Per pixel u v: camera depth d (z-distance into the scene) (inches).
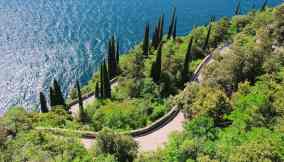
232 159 941.8
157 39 2984.7
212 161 946.1
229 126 1298.0
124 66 2787.9
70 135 1562.5
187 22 5014.8
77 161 1135.0
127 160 1238.3
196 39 2871.6
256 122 1222.3
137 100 2066.9
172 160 1077.8
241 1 5954.7
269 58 1808.6
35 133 1314.0
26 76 3619.6
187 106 1630.2
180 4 5728.3
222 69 1792.6
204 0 5979.3
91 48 4207.7
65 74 3683.6
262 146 947.3
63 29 4655.5
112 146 1253.1
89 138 1643.7
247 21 3171.8
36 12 5123.0
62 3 5506.9
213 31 2950.3
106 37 4495.6
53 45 4247.0
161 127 1728.6
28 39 4355.3
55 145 1224.8
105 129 1298.0
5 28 4594.0
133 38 4510.3
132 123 1795.0
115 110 1905.8
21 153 1171.9
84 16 5078.7
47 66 3809.1
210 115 1424.7
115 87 2512.3
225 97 1460.4
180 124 1753.2
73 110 2375.7
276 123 1202.6
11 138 1412.4
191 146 1058.7
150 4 5659.5
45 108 2231.8
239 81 1740.9
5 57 3941.9
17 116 1637.6
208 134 1186.6
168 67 2340.1
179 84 2306.8
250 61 1745.8
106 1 5684.1
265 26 2472.9
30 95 3329.2
